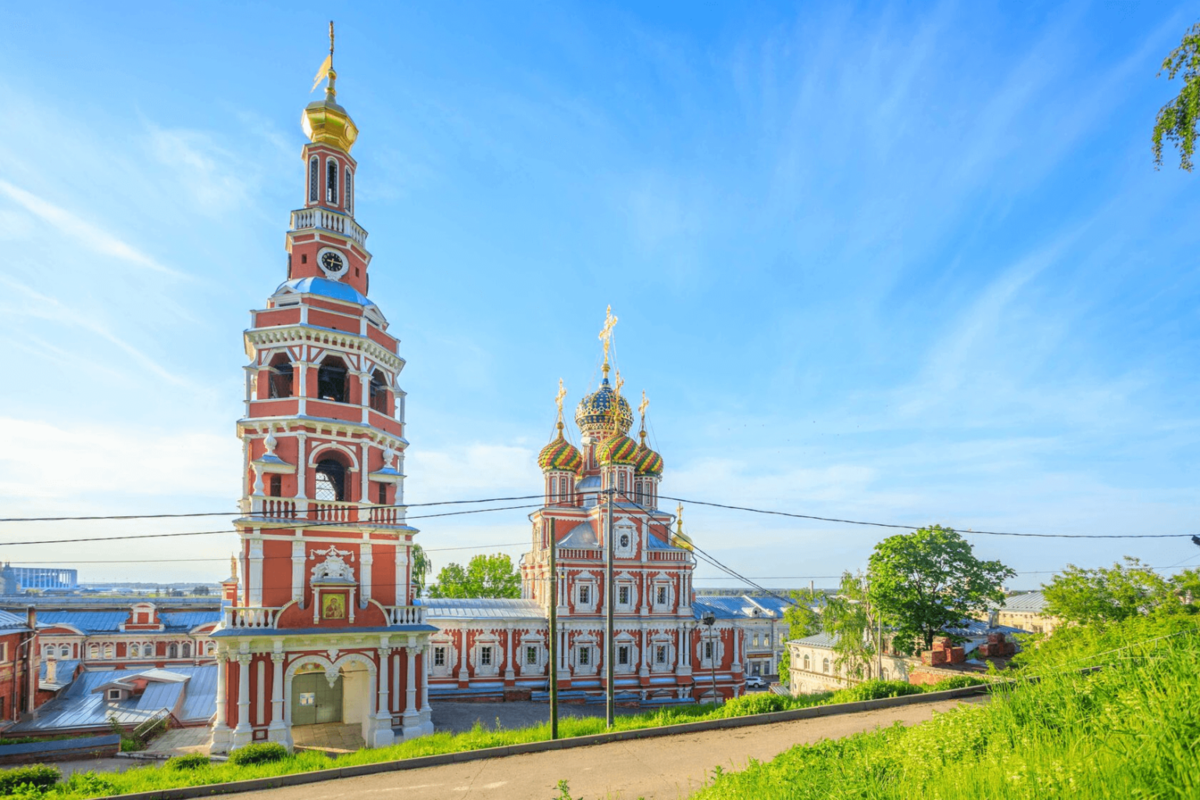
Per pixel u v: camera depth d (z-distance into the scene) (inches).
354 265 1734.7
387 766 805.2
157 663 2876.5
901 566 1893.5
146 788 821.9
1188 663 420.5
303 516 1422.2
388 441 1611.7
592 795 639.1
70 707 1893.5
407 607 1472.7
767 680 3511.3
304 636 1341.0
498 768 775.7
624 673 2235.5
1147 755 302.2
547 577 2287.2
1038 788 303.4
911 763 421.7
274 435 1461.6
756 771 522.3
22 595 4990.2
